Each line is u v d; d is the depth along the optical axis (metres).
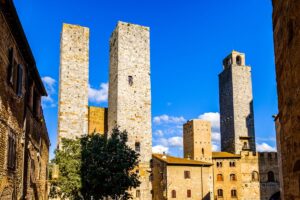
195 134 87.62
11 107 15.62
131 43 59.12
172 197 63.59
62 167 35.75
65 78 53.72
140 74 58.56
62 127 52.09
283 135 6.91
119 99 56.28
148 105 57.97
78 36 55.66
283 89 6.62
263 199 80.62
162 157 67.50
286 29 6.15
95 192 35.28
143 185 54.78
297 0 5.39
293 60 5.75
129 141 55.53
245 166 82.06
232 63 101.88
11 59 15.27
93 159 35.62
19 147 17.75
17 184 17.17
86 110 54.03
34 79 22.20
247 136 95.19
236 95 97.44
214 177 81.94
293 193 6.11
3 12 13.43
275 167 82.12
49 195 37.19
